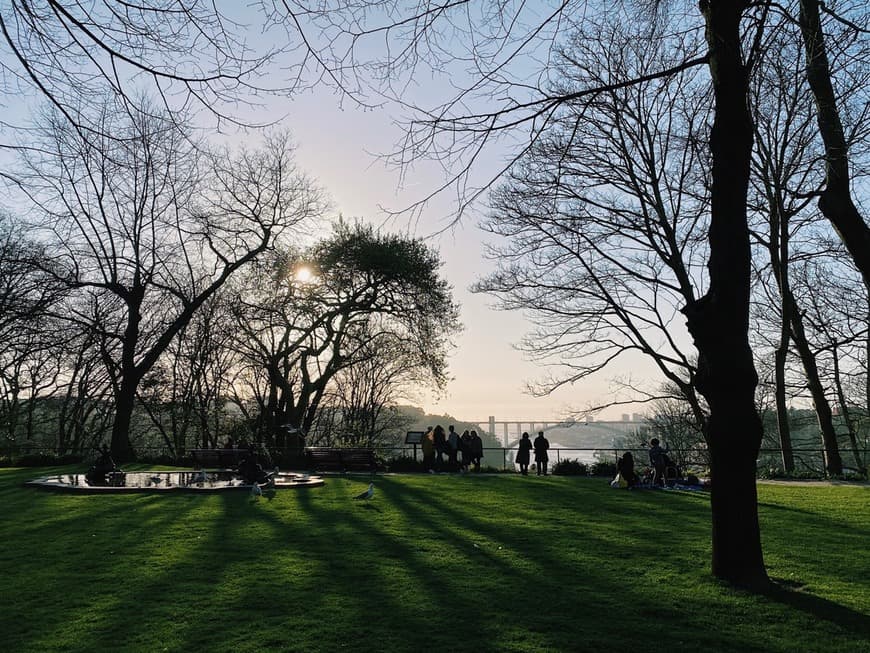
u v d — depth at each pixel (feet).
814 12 30.09
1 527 39.37
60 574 28.04
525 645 19.77
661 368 92.73
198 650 19.33
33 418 150.41
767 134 76.84
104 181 92.73
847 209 34.19
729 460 27.37
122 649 19.43
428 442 86.33
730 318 27.40
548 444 82.94
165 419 150.92
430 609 23.20
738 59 27.94
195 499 52.06
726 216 27.94
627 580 27.20
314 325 112.78
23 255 97.40
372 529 38.42
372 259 111.65
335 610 23.03
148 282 102.27
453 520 42.09
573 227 90.12
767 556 31.89
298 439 104.73
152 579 27.12
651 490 61.57
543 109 26.86
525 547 33.73
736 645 19.98
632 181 85.61
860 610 23.18
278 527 39.04
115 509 46.44
